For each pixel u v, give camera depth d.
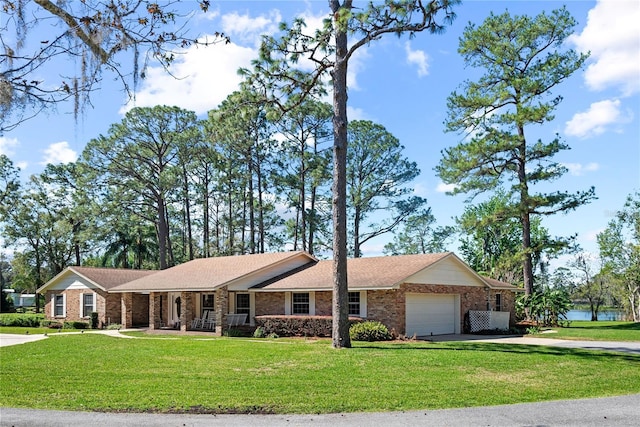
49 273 56.47
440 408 10.50
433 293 26.61
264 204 46.34
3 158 52.69
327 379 13.28
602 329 30.62
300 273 29.64
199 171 49.09
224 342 21.95
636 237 45.47
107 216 46.31
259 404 10.70
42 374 14.09
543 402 11.09
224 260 34.00
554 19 32.91
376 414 10.01
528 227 34.94
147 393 11.62
